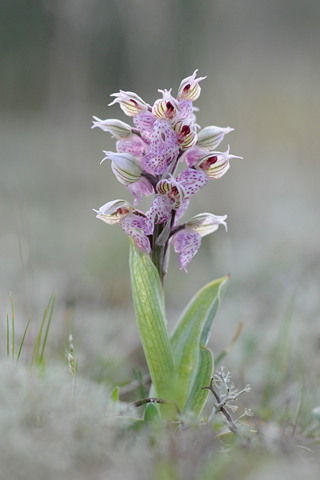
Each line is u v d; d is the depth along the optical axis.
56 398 0.50
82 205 1.38
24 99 2.73
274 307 0.77
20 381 0.50
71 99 1.93
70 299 0.75
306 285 0.77
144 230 0.57
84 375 0.61
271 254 0.98
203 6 2.43
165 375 0.56
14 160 1.88
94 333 0.69
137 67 2.15
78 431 0.49
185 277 0.97
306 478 0.48
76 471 0.47
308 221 1.22
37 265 0.90
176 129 0.57
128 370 0.67
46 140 2.01
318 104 2.01
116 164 0.56
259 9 2.80
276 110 1.90
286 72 2.46
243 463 0.48
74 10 1.81
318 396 0.61
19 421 0.48
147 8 2.10
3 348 0.59
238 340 0.71
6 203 1.39
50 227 1.16
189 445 0.49
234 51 2.62
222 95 1.72
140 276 0.56
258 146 1.76
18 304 0.73
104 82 2.27
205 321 0.56
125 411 0.53
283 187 1.48
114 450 0.49
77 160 1.83
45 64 2.72
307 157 1.74
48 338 0.66
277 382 0.65
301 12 2.88
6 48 2.73
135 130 0.57
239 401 0.63
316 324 0.70
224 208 1.28
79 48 1.87
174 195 0.56
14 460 0.47
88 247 0.99
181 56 2.24
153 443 0.50
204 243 1.07
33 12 2.71
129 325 0.74
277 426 0.58
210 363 0.56
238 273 0.94
